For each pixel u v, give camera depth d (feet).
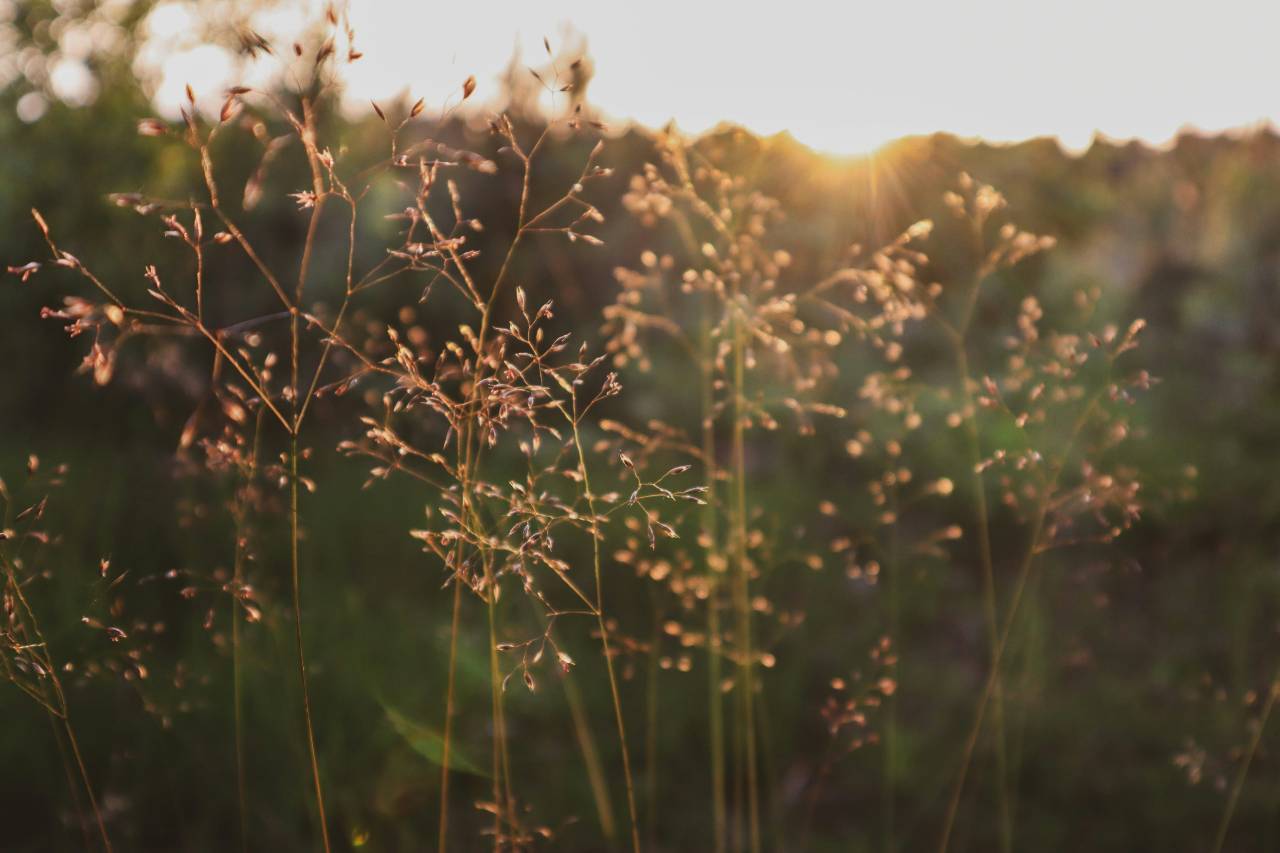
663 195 5.96
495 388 4.08
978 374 13.46
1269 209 16.51
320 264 12.78
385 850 6.30
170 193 11.50
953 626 9.50
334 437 11.36
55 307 11.17
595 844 6.69
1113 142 18.45
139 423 10.39
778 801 7.23
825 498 11.50
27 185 11.08
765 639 8.61
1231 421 13.16
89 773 6.55
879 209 13.79
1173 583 9.91
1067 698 8.26
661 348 13.74
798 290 12.87
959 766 7.64
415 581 8.87
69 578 7.50
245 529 5.10
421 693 7.57
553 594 9.02
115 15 10.40
